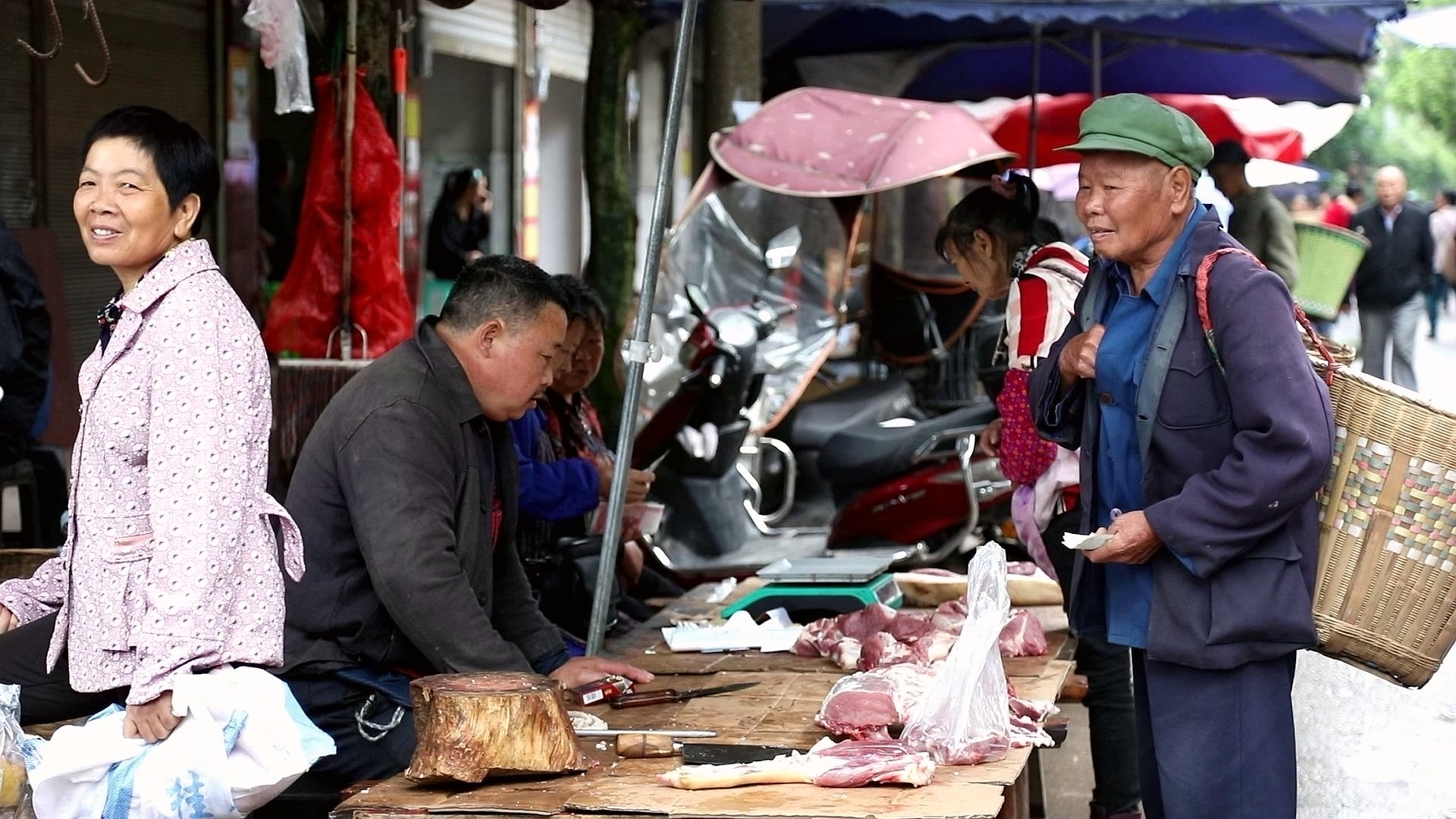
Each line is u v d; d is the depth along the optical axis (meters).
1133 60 13.55
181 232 3.29
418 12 10.77
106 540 3.26
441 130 14.17
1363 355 13.63
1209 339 3.30
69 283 8.15
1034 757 4.91
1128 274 3.54
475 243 12.59
